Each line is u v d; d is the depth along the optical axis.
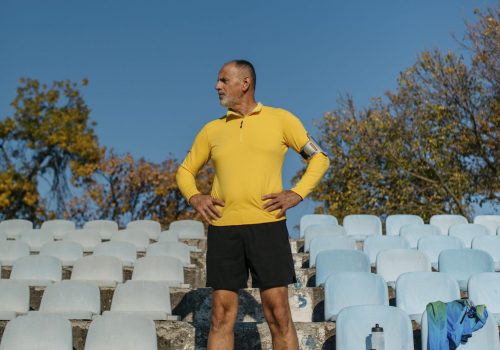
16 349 5.73
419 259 7.92
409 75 18.06
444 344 5.52
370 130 18.08
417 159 17.84
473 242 9.32
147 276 8.02
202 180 24.02
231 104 4.66
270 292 4.45
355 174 18.11
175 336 6.17
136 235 10.59
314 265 8.72
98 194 24.30
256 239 4.45
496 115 17.25
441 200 17.88
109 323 5.76
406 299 6.64
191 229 11.91
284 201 4.43
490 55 17.53
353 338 5.61
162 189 24.38
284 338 4.48
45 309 6.93
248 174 4.51
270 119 4.62
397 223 11.50
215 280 4.50
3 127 24.86
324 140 18.47
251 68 4.71
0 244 9.72
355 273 6.58
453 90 17.56
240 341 5.97
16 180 24.64
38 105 25.42
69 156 25.45
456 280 7.20
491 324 5.69
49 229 12.37
